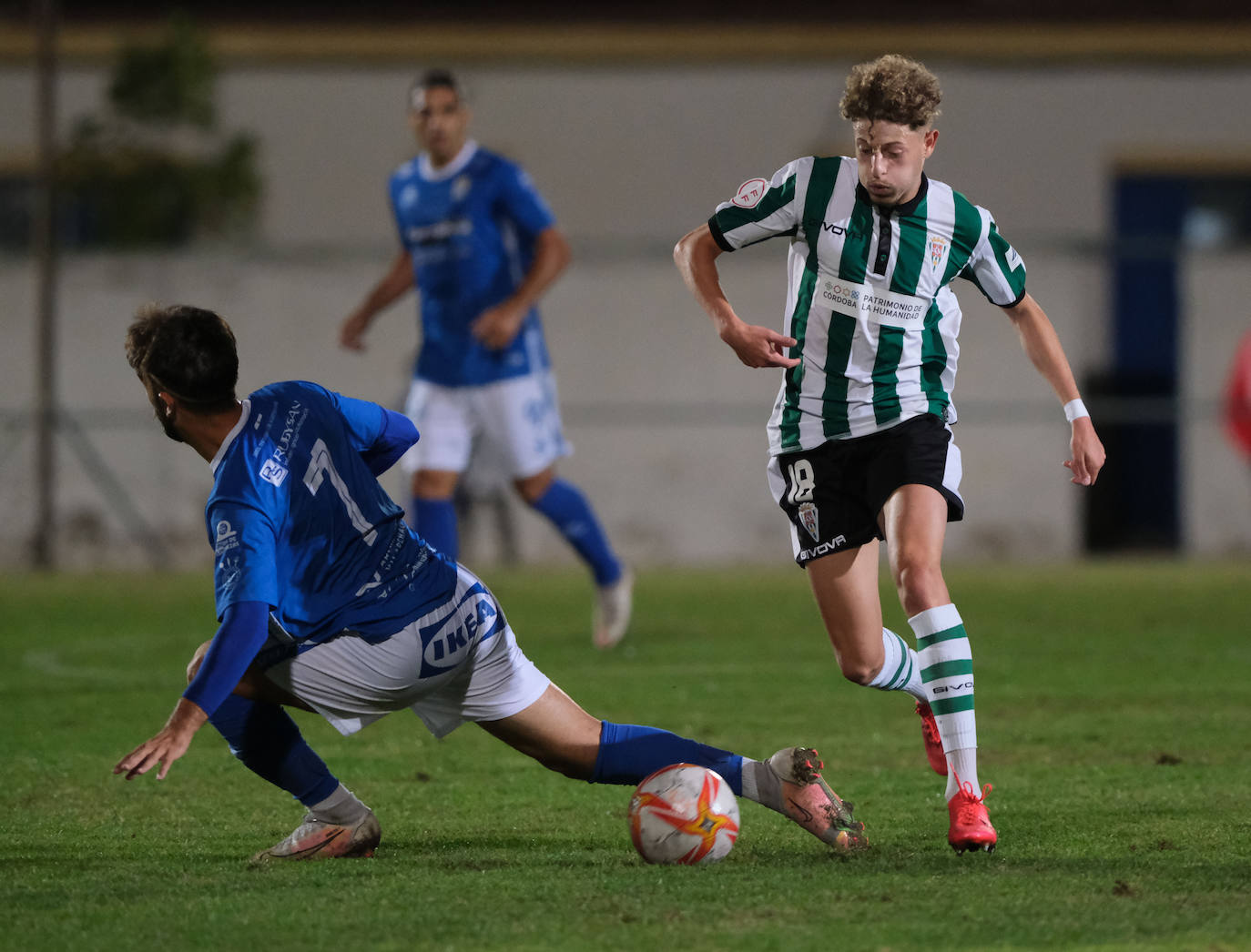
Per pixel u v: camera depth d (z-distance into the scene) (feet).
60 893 40.42
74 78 252.21
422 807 54.34
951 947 34.53
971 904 38.29
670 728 72.64
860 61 251.80
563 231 255.29
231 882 41.65
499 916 37.40
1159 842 46.62
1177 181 247.70
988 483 209.97
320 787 45.29
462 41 252.83
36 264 203.82
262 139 254.06
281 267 208.13
